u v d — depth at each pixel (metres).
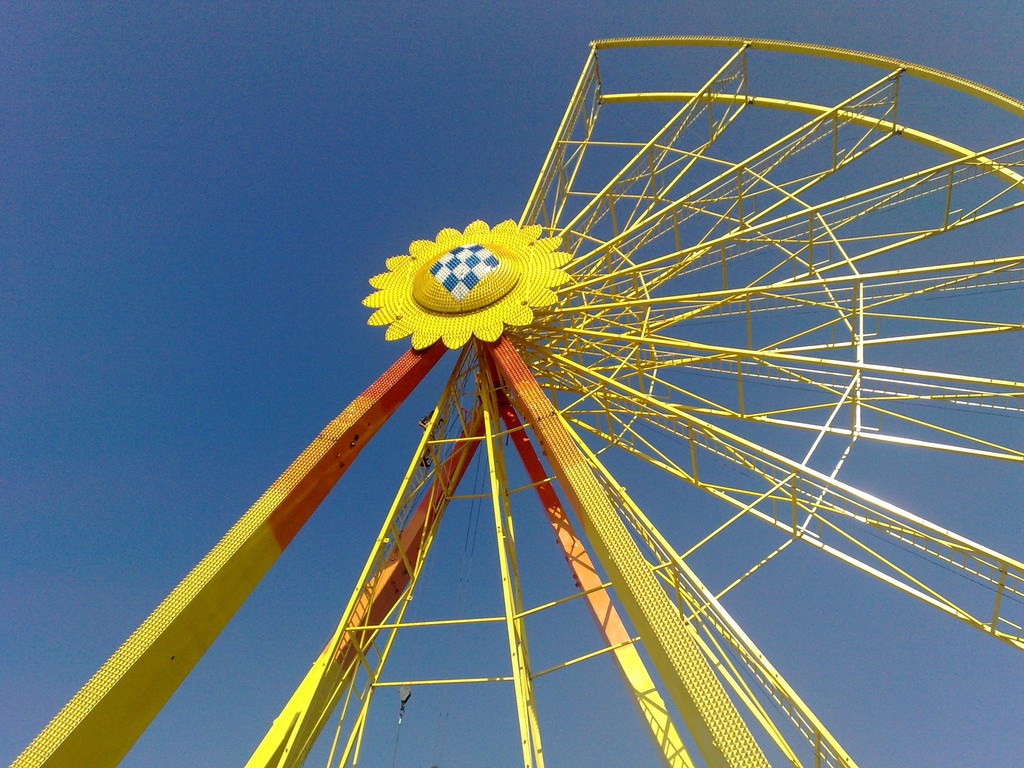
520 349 30.23
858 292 23.73
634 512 21.02
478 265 29.23
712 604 18.47
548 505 31.52
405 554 25.34
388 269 31.91
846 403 23.86
